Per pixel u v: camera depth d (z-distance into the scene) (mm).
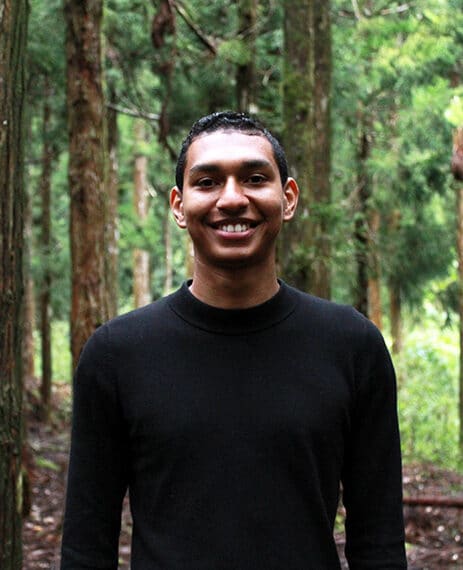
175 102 11711
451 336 23719
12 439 3756
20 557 3832
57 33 9984
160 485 2096
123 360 2164
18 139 3736
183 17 9961
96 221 7617
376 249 15758
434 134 14633
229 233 2104
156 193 24234
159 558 2070
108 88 12586
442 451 14312
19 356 3799
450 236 17047
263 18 10750
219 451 2074
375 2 12562
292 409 2094
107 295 7730
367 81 13227
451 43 12695
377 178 15883
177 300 2197
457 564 6996
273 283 2193
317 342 2172
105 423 2199
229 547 2043
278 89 10531
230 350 2139
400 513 2262
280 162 2227
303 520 2082
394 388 2273
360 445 2238
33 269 15445
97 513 2230
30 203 17188
